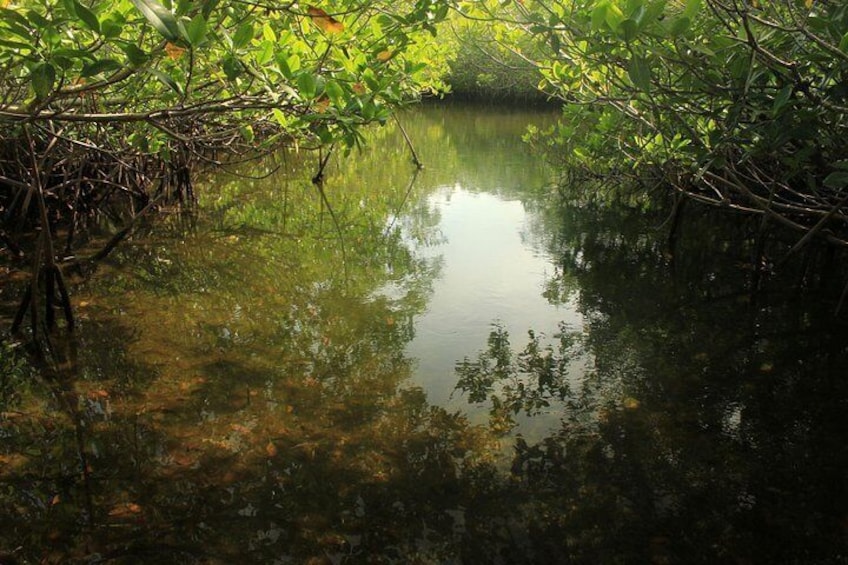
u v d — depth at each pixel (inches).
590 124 269.9
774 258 248.2
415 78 158.9
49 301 174.9
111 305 197.5
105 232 286.2
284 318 190.5
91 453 123.7
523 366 162.1
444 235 287.6
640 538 103.3
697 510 109.8
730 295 212.1
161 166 340.5
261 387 149.3
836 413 139.0
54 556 97.9
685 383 153.6
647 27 103.4
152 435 129.8
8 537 101.5
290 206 348.5
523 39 213.3
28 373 153.1
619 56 134.8
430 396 146.8
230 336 176.9
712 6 110.5
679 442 129.4
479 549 100.7
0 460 121.2
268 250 264.8
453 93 1067.9
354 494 113.7
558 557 99.3
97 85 105.5
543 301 207.3
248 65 118.3
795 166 142.1
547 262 248.5
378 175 441.1
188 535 103.1
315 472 119.3
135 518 106.8
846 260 240.2
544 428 134.6
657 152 227.0
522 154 528.7
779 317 192.7
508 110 952.3
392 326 185.8
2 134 184.4
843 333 180.2
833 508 109.3
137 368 156.9
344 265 244.4
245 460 122.3
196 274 230.7
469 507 110.7
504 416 138.9
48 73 83.9
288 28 125.5
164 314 191.3
